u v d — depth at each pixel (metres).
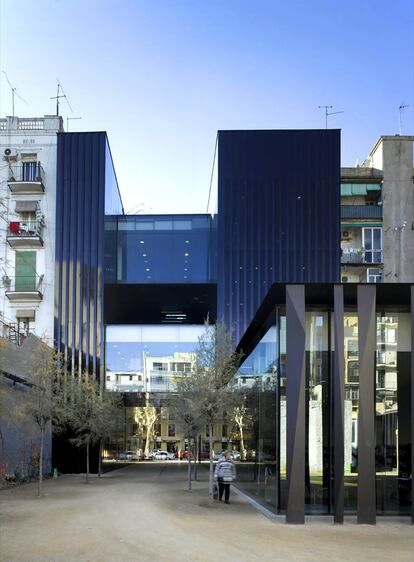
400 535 13.20
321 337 16.77
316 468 16.02
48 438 34.38
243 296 35.66
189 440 25.48
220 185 36.38
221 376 19.47
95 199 37.19
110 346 39.47
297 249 36.00
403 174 38.75
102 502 19.05
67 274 36.81
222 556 10.58
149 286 37.22
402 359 16.73
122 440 43.75
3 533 12.84
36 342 30.16
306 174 36.47
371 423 15.21
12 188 37.31
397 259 38.09
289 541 12.20
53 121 38.00
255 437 20.91
